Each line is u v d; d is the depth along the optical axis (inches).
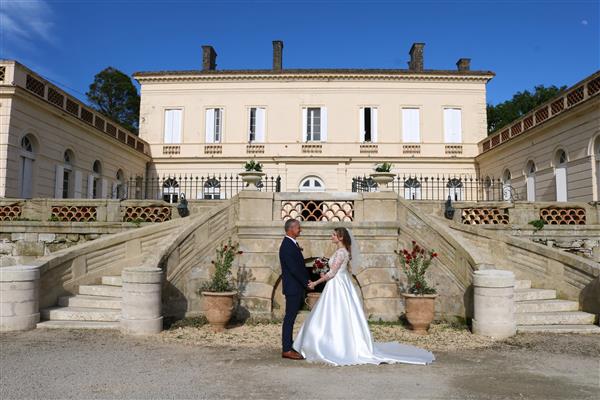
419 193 1112.2
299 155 1125.7
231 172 1127.6
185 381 207.0
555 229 462.9
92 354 252.2
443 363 243.8
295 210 401.4
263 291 379.2
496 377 218.7
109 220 489.7
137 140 1077.8
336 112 1135.0
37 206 495.8
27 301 313.6
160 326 313.3
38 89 698.2
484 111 1133.7
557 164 775.1
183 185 1134.4
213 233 377.7
